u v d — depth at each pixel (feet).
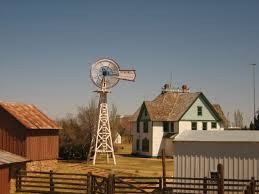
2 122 142.82
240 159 101.04
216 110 244.22
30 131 140.77
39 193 108.78
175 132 236.22
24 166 137.90
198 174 103.24
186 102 240.53
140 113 250.16
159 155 235.61
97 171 162.50
